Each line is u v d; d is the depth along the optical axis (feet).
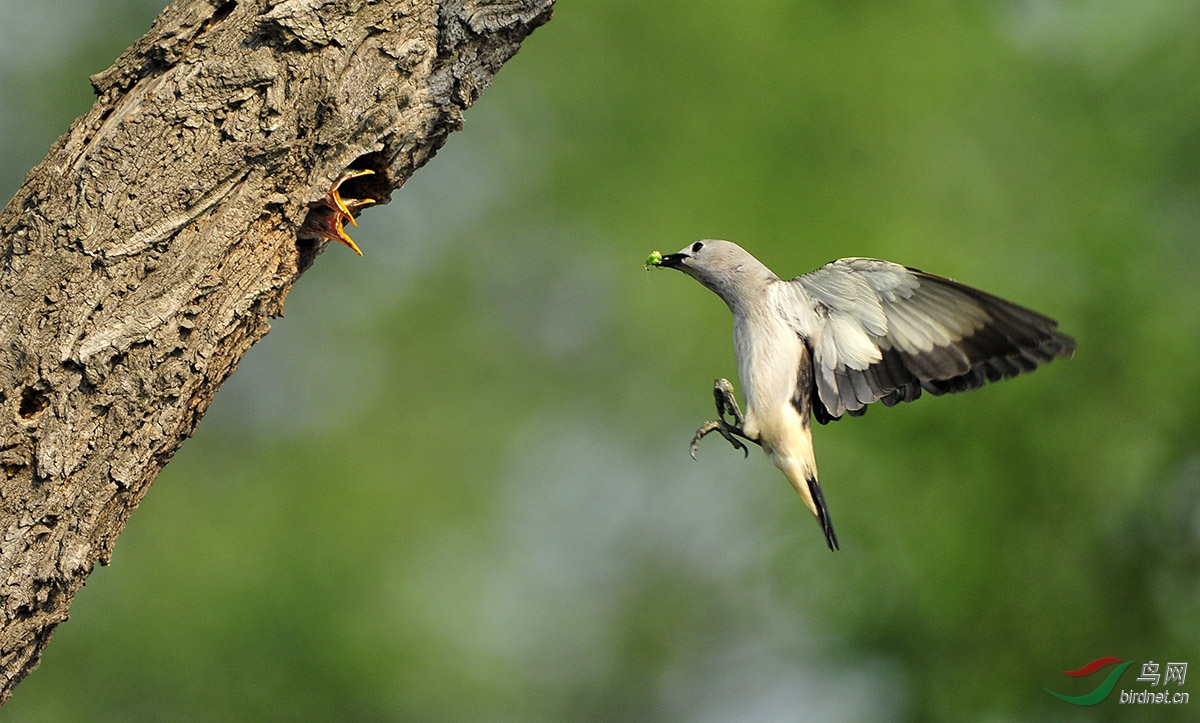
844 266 23.06
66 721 46.78
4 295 17.56
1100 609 43.68
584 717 54.60
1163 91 51.26
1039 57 56.85
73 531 17.46
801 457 23.02
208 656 47.73
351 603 51.19
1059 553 44.24
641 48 59.72
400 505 56.59
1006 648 43.37
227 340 18.90
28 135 60.18
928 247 48.96
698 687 55.72
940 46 55.36
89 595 49.80
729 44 57.82
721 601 56.59
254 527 54.08
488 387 60.70
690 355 56.85
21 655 17.42
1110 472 44.98
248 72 18.99
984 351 22.34
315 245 21.52
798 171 53.57
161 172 18.35
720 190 54.39
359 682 47.83
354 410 60.29
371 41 19.90
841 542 45.68
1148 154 50.75
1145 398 45.24
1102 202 49.80
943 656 43.57
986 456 45.27
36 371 17.35
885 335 23.04
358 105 19.77
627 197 58.03
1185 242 48.75
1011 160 53.78
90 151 18.13
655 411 58.85
